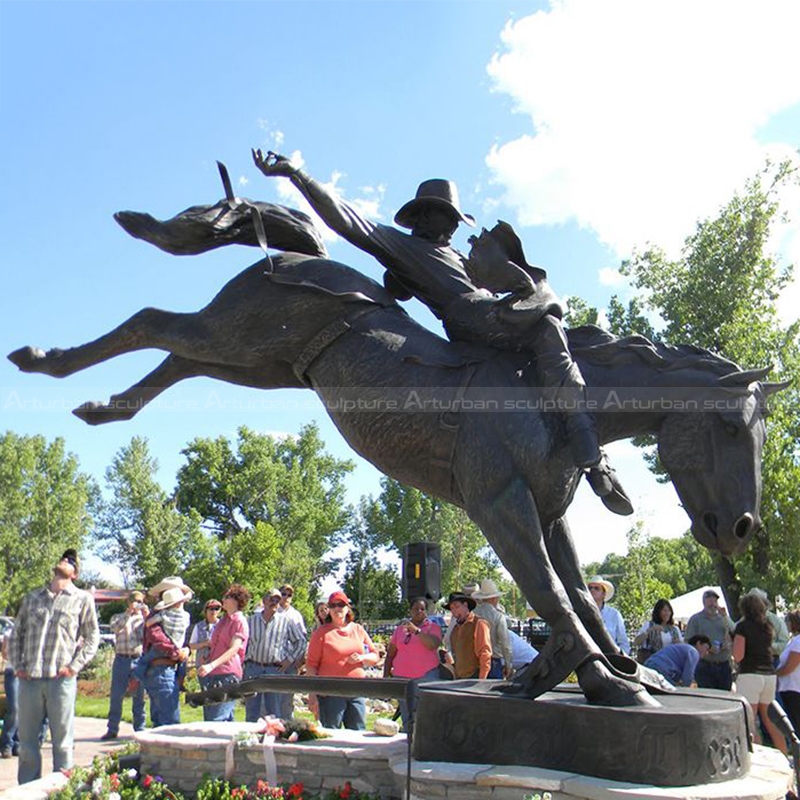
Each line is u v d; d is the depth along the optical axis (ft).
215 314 15.84
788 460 55.11
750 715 13.15
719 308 72.54
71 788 15.21
